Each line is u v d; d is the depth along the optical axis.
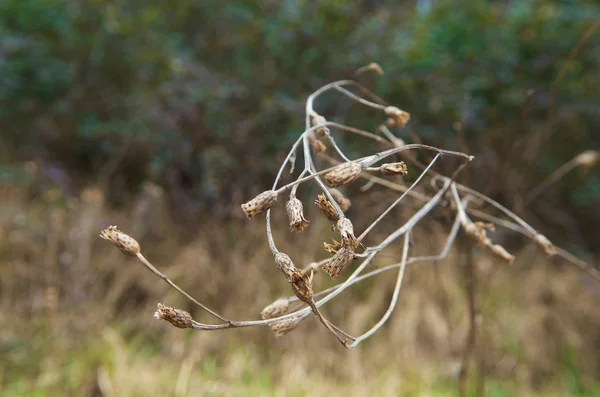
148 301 3.84
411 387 3.46
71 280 3.72
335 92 4.31
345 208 1.47
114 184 4.64
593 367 3.94
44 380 3.15
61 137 4.93
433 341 3.80
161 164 4.20
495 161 4.23
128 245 1.18
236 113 4.36
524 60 4.84
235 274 3.92
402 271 1.48
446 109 4.30
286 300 1.32
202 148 4.33
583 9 4.89
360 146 3.92
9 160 4.62
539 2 5.07
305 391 3.29
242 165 4.19
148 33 4.84
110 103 4.89
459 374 2.30
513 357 3.83
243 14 4.66
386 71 4.32
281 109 4.24
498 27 4.94
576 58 4.75
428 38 4.86
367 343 3.80
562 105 4.58
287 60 4.60
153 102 4.46
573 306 4.19
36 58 4.84
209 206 4.23
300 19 4.56
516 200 3.30
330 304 3.88
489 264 4.08
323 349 3.71
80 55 5.13
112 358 3.31
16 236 3.85
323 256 3.94
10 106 4.82
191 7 5.09
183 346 3.58
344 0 4.83
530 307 4.11
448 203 1.94
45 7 5.02
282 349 3.69
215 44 5.03
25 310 3.65
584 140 4.86
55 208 4.04
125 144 4.51
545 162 4.61
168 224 4.15
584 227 4.93
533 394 3.67
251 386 3.31
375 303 3.90
